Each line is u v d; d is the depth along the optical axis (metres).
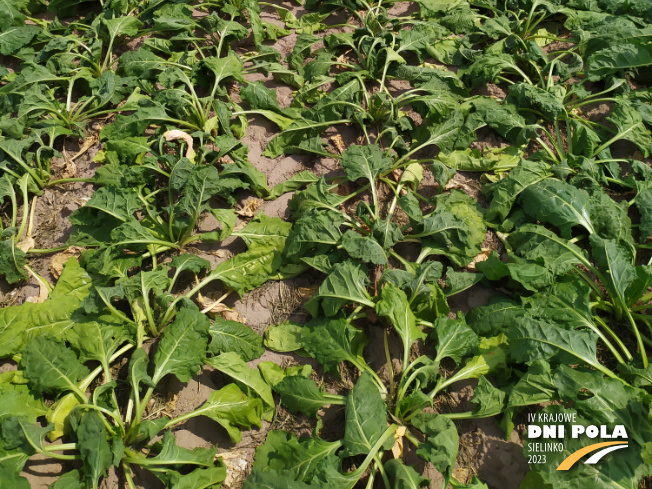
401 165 3.97
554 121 4.11
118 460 2.47
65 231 3.74
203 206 3.48
